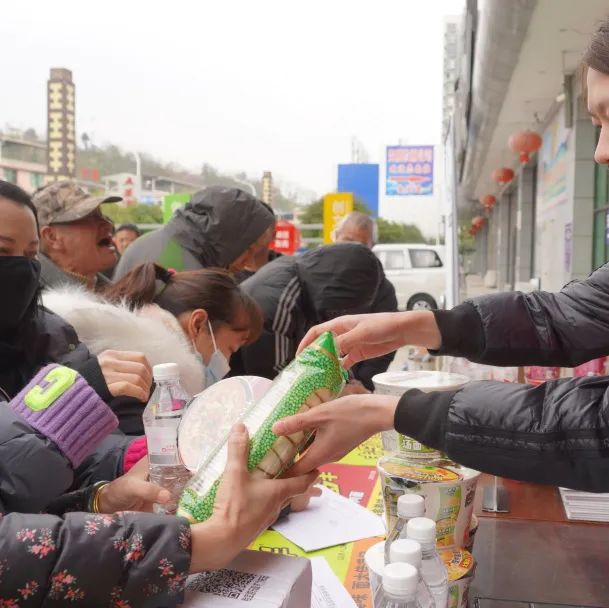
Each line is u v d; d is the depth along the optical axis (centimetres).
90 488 100
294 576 72
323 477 145
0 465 78
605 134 75
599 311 107
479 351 109
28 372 118
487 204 1770
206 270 156
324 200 1059
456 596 81
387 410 76
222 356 147
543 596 91
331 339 77
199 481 74
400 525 78
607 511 118
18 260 111
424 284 1094
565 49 566
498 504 126
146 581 66
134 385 100
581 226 666
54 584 65
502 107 798
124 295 144
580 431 69
